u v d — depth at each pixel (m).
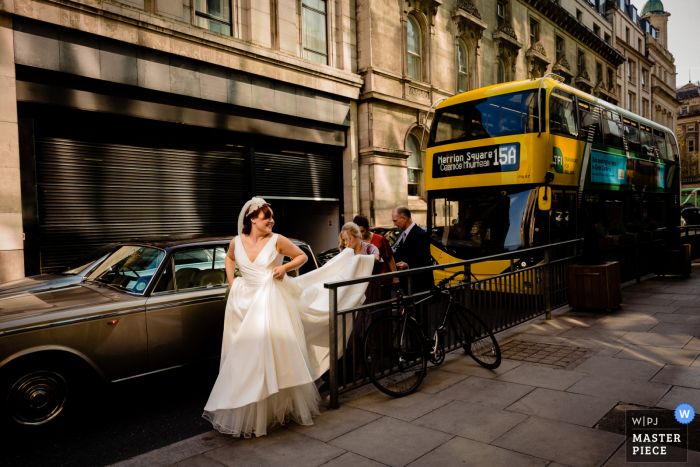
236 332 3.68
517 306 6.40
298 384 3.56
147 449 3.47
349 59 15.09
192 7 10.98
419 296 4.81
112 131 9.95
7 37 8.21
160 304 4.29
